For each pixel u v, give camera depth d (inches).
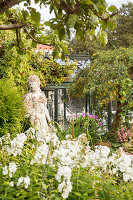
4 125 143.0
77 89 201.2
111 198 74.1
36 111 168.4
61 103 279.7
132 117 179.2
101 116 183.0
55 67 265.3
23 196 70.7
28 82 176.2
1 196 71.4
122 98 164.1
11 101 149.6
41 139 96.0
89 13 73.0
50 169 85.9
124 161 77.2
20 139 96.8
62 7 67.7
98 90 173.0
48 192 75.2
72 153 84.1
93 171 86.7
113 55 179.9
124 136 147.6
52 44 104.1
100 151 81.9
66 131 174.4
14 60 228.5
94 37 88.9
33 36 104.0
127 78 166.9
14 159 98.4
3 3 65.5
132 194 74.9
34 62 256.8
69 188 66.7
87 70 195.2
